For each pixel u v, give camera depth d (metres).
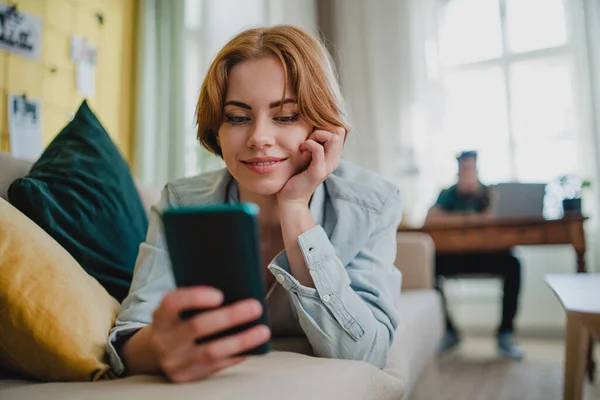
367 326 0.64
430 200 2.67
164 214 0.41
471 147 2.87
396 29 2.76
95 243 0.84
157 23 2.89
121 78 2.77
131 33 2.85
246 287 0.41
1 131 2.12
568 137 2.67
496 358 2.12
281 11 2.86
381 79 2.76
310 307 0.63
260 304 0.41
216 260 0.41
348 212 0.77
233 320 0.40
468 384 1.71
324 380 0.49
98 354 0.55
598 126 2.42
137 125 2.79
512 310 2.20
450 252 2.30
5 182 0.86
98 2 2.62
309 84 0.67
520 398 1.54
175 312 0.40
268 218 0.80
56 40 2.38
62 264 0.60
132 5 2.87
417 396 1.08
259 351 0.44
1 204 0.61
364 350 0.64
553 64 2.71
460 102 2.91
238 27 2.90
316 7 2.92
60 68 2.39
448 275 2.36
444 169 2.74
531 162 2.74
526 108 2.77
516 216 2.13
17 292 0.53
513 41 2.82
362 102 2.76
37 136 2.26
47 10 2.33
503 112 2.82
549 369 1.90
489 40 2.87
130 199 1.00
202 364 0.44
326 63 0.72
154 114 2.82
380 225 0.78
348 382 0.51
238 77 0.66
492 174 2.82
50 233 0.78
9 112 2.14
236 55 0.67
